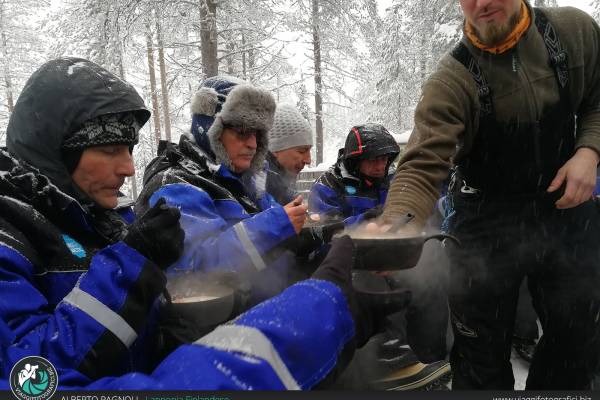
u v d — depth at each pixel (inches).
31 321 28.2
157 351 35.8
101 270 30.1
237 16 387.5
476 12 49.4
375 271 37.7
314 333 25.2
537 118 51.5
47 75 37.3
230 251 46.2
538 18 52.1
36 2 781.9
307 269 52.8
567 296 54.7
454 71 54.1
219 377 21.8
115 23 373.4
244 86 60.3
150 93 592.7
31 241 33.3
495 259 57.6
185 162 58.4
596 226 55.5
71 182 37.7
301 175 340.8
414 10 536.7
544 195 54.7
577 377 55.8
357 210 97.3
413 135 56.2
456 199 62.2
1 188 34.6
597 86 53.0
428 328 82.3
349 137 99.6
